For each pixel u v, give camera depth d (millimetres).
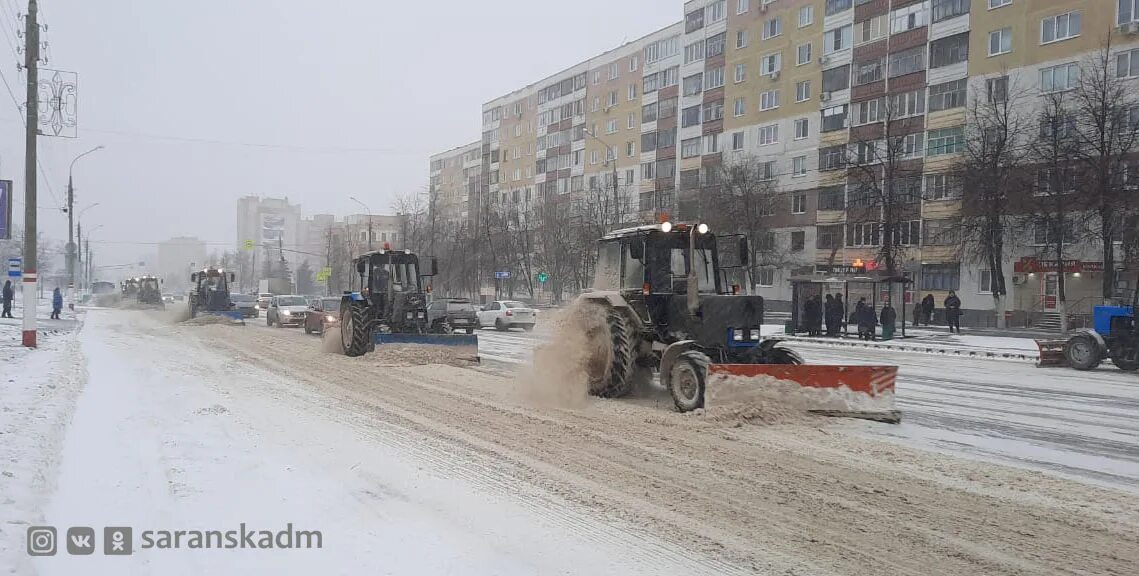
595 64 64250
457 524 4758
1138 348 15898
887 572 4090
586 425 8008
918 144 39094
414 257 16250
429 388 10727
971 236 33812
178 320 31406
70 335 21625
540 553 4289
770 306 46938
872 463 6465
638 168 59500
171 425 7621
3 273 72875
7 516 4496
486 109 81000
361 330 15203
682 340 9562
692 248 9781
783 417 8281
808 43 45188
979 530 4793
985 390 12539
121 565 3992
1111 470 6562
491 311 30484
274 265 110438
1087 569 4168
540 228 53094
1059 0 33375
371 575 3889
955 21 37344
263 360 14555
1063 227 29297
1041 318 34312
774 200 45688
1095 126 28641
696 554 4320
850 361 18141
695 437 7414
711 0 51844
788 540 4566
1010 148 32344
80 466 5910
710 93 52000
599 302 10438
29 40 16969
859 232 41812
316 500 5168
